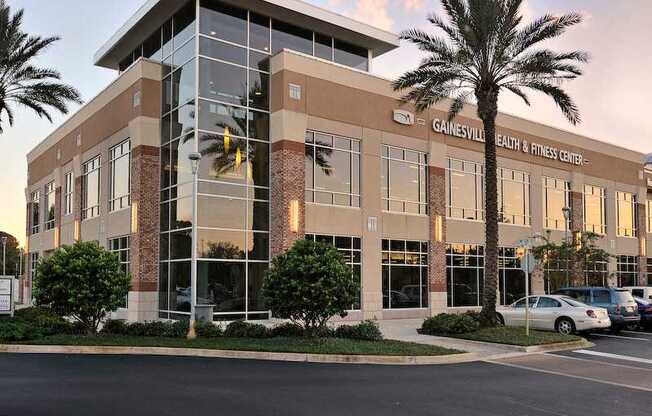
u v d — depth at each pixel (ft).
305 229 83.51
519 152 117.80
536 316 72.23
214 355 51.62
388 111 95.14
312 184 85.15
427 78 75.61
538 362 51.26
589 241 116.67
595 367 48.62
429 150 100.32
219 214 79.10
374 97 93.56
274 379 39.73
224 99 81.76
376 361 49.32
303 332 60.59
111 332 63.46
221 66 82.33
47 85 95.20
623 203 144.46
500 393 36.24
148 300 83.97
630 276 143.54
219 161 80.02
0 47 89.86
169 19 89.81
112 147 97.81
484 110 72.08
